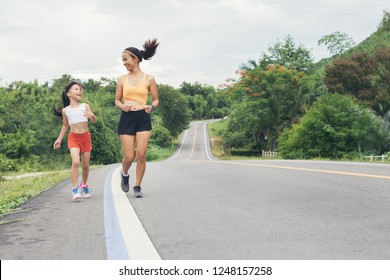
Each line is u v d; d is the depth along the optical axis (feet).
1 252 20.16
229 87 320.91
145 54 35.53
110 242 20.63
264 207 27.91
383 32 486.38
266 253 17.43
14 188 65.62
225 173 54.54
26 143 242.58
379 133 187.32
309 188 35.88
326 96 204.44
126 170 37.29
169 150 525.34
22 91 376.27
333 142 193.47
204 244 19.24
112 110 465.06
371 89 310.24
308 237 19.49
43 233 23.76
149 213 27.68
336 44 404.98
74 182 37.06
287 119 322.34
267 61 375.86
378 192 31.53
